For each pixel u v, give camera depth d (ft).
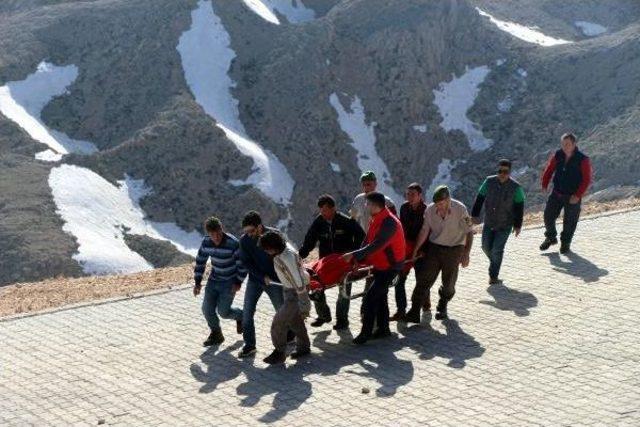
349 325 43.93
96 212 243.40
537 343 39.45
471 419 31.37
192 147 278.05
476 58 337.72
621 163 245.04
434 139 311.27
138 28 331.98
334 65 319.47
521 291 48.01
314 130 298.97
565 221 55.47
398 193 298.76
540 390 33.88
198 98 304.91
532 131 300.40
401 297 43.39
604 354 37.50
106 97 311.06
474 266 54.08
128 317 46.85
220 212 264.31
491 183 48.73
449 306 45.96
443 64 334.03
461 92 326.44
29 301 56.39
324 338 42.11
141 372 38.32
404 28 331.36
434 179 303.89
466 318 43.78
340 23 335.67
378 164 302.45
